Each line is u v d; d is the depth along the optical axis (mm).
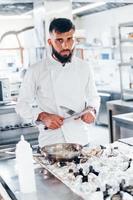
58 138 2037
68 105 2090
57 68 2057
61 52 1948
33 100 2129
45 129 2049
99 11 7738
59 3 3936
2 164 1745
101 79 7387
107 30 7473
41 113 1978
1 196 1540
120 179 1299
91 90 2152
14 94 4395
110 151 1776
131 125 3689
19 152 1312
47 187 1357
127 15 6805
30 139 4082
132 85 5250
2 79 4102
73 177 1411
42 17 4047
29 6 4969
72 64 2088
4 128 3998
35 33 4398
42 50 4098
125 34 5609
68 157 1600
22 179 1318
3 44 7578
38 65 2098
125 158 1623
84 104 2131
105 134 5934
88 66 2160
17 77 4938
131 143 2023
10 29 8047
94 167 1459
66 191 1298
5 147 3914
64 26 1860
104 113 6594
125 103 4555
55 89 2072
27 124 4082
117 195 1193
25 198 1268
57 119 1892
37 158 1742
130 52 6492
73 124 2053
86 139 2090
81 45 6734
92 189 1256
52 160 1642
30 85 2082
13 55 6461
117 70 6789
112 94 6500
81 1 4215
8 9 5312
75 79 2090
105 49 7250
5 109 3971
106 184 1257
